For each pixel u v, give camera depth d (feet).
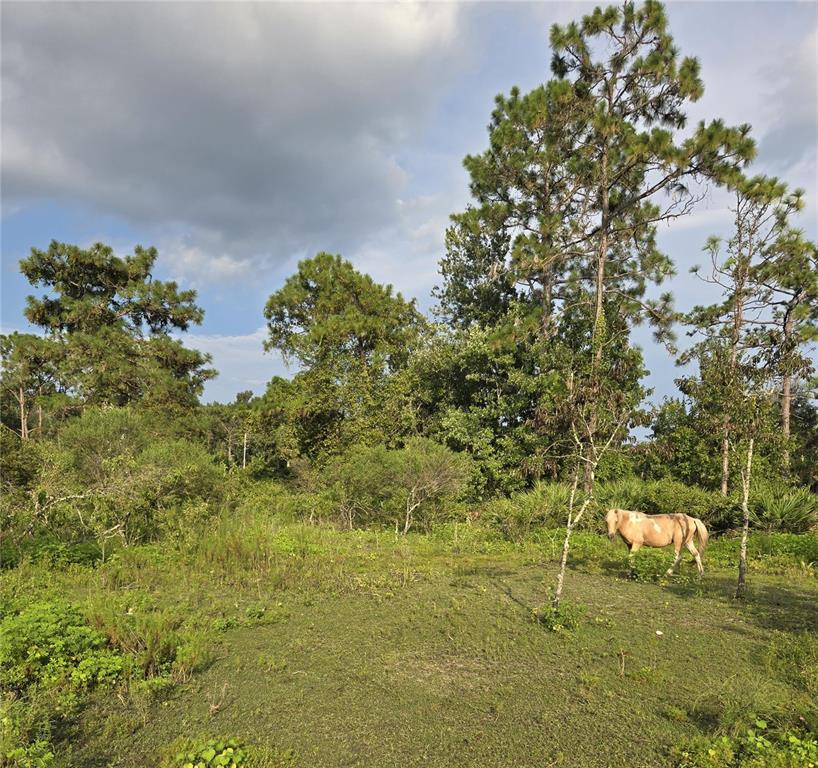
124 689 18.02
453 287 93.86
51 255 105.29
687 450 59.77
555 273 83.30
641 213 70.59
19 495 38.06
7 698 16.72
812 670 19.15
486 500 71.82
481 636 23.27
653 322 73.56
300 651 21.71
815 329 61.72
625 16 61.26
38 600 26.02
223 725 16.12
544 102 65.82
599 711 16.90
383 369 84.89
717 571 37.27
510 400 74.43
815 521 49.16
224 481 57.41
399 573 35.06
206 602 28.50
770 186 61.98
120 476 41.73
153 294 110.52
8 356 96.58
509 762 14.37
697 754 14.23
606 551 42.65
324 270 100.12
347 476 57.67
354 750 14.89
